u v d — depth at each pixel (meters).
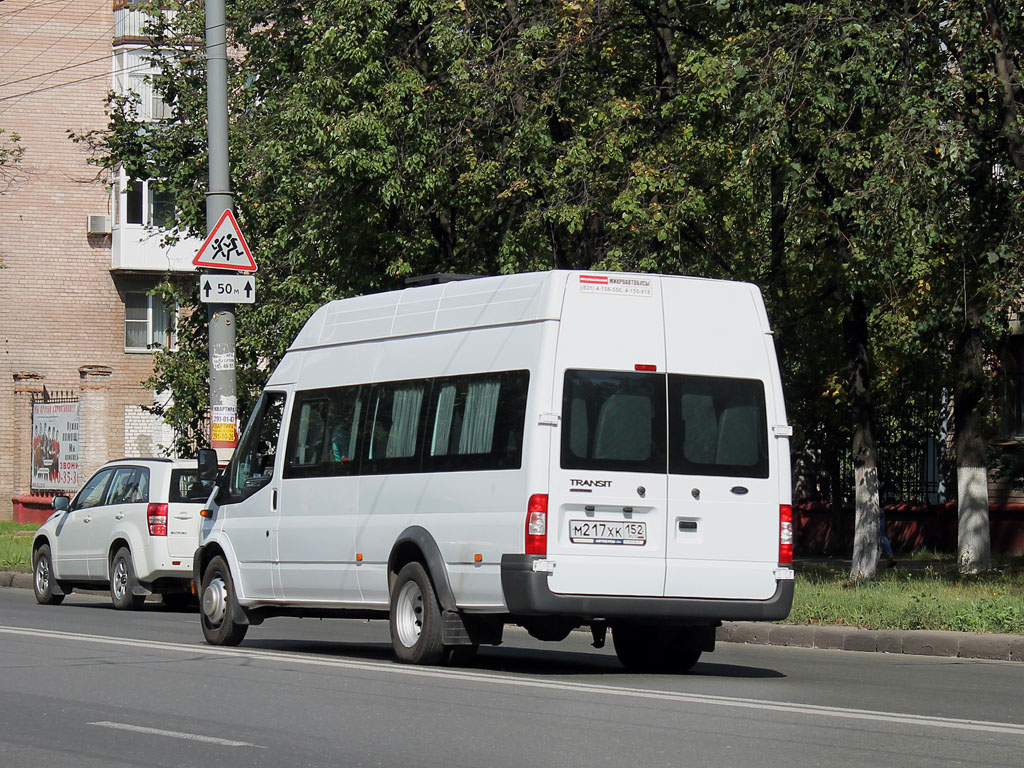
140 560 45.94
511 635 38.66
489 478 26.73
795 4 41.69
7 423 100.50
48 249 101.75
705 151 46.25
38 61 101.44
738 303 27.72
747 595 26.88
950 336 52.84
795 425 67.00
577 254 55.28
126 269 101.44
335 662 28.69
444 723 20.62
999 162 43.69
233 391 45.19
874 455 50.53
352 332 31.48
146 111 101.38
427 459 28.39
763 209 50.53
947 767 17.09
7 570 59.16
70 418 91.56
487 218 54.00
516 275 27.53
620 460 26.27
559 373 26.17
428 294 29.66
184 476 46.75
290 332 53.59
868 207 41.09
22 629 36.12
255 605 32.62
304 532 31.27
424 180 50.34
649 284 27.08
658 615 26.31
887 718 21.08
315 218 52.69
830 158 41.97
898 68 43.12
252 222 60.34
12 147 100.69
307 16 58.41
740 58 42.19
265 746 18.81
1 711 21.98
